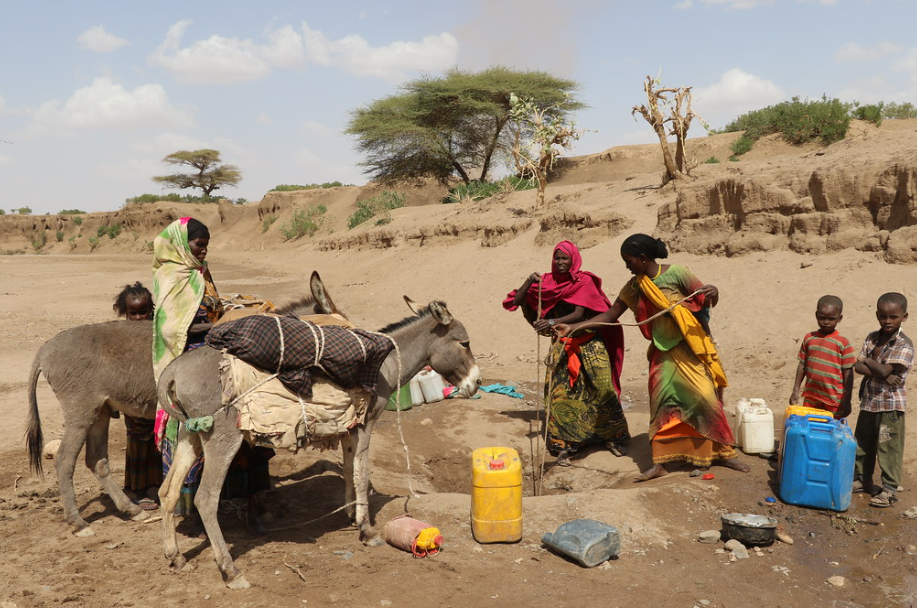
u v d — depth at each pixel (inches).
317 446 211.3
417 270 1029.2
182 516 237.1
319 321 227.5
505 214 1101.7
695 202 670.5
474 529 220.5
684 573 199.2
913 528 224.7
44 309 838.5
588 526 212.1
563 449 318.0
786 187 593.3
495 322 671.1
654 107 901.8
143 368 229.6
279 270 1485.0
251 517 227.9
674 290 263.6
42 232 3590.1
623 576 196.5
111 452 315.6
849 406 253.1
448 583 190.2
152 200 3489.2
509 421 386.3
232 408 191.6
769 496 249.0
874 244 513.0
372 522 235.9
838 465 232.8
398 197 1840.6
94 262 1813.5
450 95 1973.4
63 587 185.8
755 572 199.6
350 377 202.5
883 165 526.3
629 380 464.8
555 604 179.3
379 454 335.3
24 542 216.8
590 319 296.2
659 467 275.7
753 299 526.9
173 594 183.2
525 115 1076.5
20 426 363.6
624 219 792.3
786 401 369.4
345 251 1487.5
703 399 263.3
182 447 197.6
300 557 206.5
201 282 221.8
